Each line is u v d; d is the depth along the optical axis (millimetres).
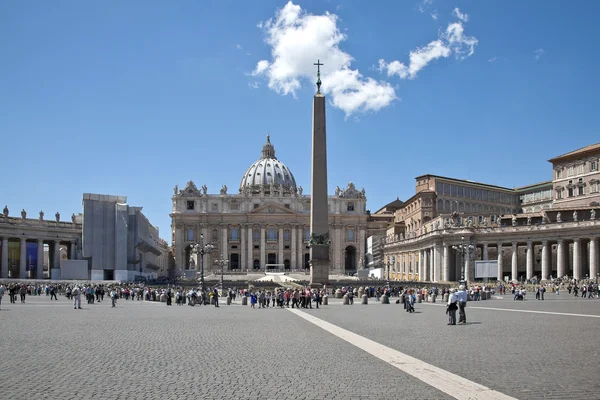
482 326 26172
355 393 12570
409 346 19609
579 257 81750
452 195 129250
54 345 20109
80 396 12359
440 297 66375
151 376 14500
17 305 46375
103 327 26797
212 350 18922
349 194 169125
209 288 73500
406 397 12172
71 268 92312
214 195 166000
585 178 97500
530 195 138250
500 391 12594
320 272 56875
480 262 71812
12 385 13414
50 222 107625
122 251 99625
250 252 163875
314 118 56156
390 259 134750
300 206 168000
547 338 21172
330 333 24031
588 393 12359
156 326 27484
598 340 20469
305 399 12094
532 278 82875
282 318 32969
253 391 12820
